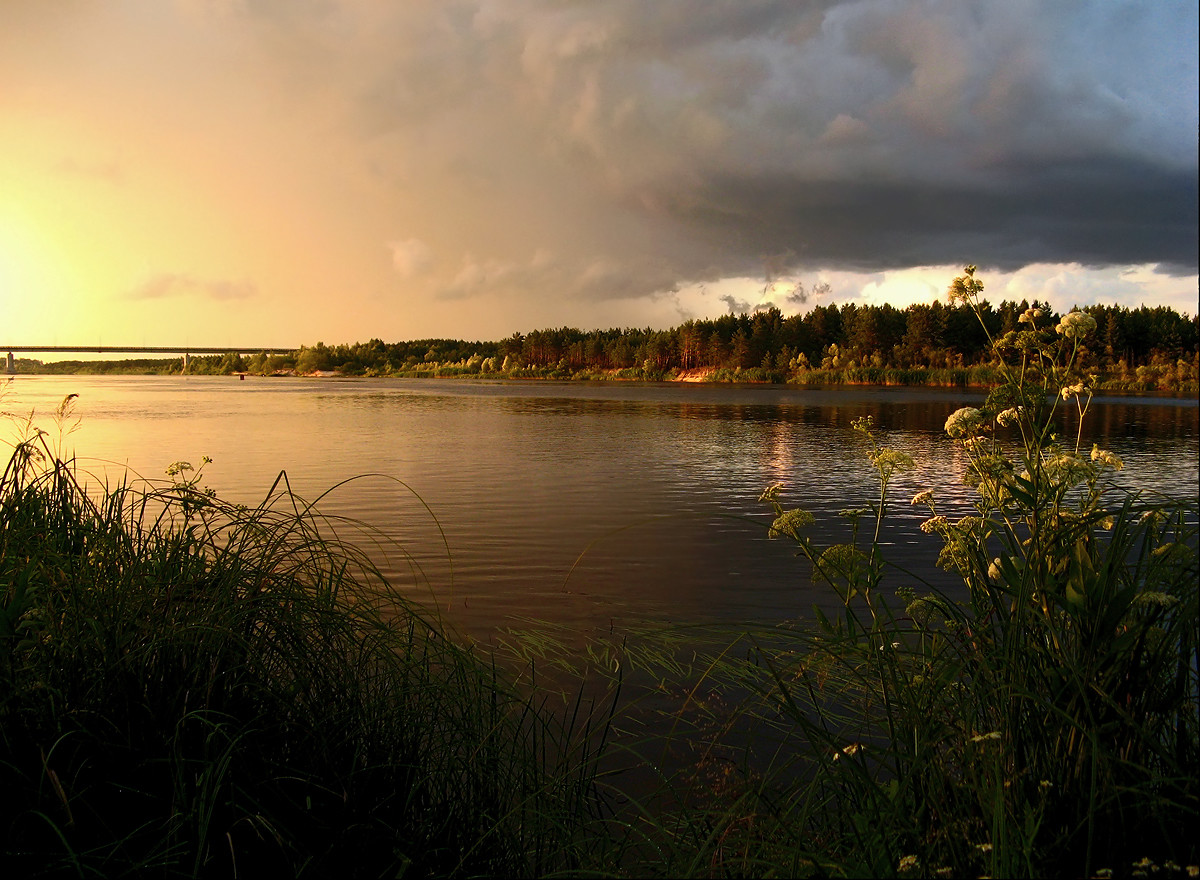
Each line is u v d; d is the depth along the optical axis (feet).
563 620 21.03
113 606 10.32
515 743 10.46
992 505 8.67
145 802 8.74
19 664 9.56
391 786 9.87
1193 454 68.18
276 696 9.82
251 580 11.19
